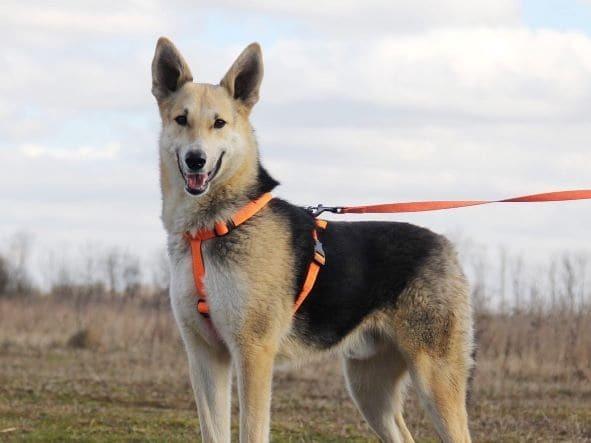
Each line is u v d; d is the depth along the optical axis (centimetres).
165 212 772
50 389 1327
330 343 799
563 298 1700
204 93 763
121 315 2206
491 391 1346
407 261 809
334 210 852
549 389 1368
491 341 1608
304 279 771
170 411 1184
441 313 802
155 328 2033
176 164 759
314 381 1441
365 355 824
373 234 820
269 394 753
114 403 1238
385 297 806
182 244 759
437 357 802
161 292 2281
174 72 793
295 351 786
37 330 2152
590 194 829
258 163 784
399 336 807
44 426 1051
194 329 765
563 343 1555
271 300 751
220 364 777
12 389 1315
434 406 798
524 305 1712
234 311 742
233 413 1192
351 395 868
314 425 1088
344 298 790
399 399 863
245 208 754
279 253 757
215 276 742
